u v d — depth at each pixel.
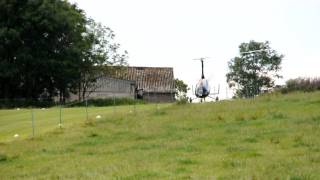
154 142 38.22
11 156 37.06
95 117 55.25
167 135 41.00
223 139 37.28
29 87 109.00
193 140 37.72
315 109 46.66
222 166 27.86
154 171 27.08
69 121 54.00
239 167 27.00
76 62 108.38
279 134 37.38
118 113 56.22
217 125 43.56
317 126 38.97
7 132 50.50
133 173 26.81
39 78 108.56
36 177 29.11
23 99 102.50
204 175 25.41
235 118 45.66
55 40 106.25
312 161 27.55
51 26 103.00
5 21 103.56
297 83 65.06
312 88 63.62
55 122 54.31
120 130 44.66
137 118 50.75
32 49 104.31
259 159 29.03
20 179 29.19
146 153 33.84
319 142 33.31
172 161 30.06
